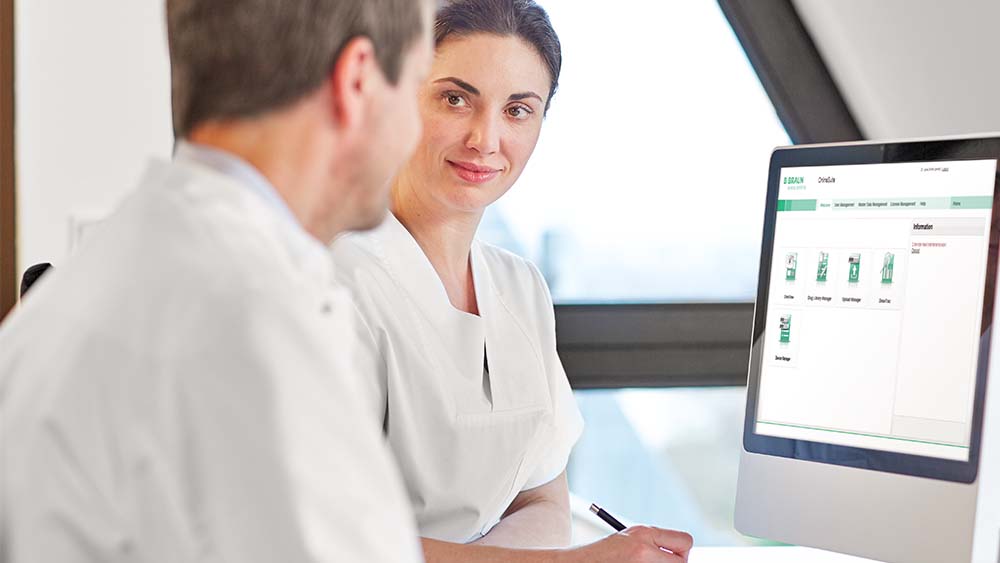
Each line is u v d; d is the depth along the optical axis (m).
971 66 1.89
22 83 1.86
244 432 0.58
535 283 1.49
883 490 1.25
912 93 2.04
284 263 0.64
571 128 2.22
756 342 1.36
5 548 0.58
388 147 0.74
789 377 1.33
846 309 1.30
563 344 2.19
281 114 0.69
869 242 1.29
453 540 1.29
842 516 1.27
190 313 0.60
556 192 2.23
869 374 1.27
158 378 0.58
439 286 1.29
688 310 2.22
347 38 0.69
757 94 2.26
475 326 1.31
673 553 1.23
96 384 0.58
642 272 2.27
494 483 1.31
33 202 1.88
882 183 1.29
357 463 0.61
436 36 1.27
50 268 1.32
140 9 1.88
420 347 1.25
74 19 1.87
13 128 1.86
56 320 0.62
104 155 1.90
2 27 1.84
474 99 1.29
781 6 2.20
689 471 2.35
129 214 0.66
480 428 1.28
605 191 2.24
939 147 1.25
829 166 1.33
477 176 1.30
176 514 0.57
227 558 0.57
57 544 0.57
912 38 1.99
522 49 1.29
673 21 2.22
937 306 1.23
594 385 2.21
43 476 0.58
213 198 0.65
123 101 1.89
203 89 0.69
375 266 1.25
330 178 0.73
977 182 1.23
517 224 2.22
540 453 1.39
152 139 1.91
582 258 2.25
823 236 1.33
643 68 2.22
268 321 0.60
